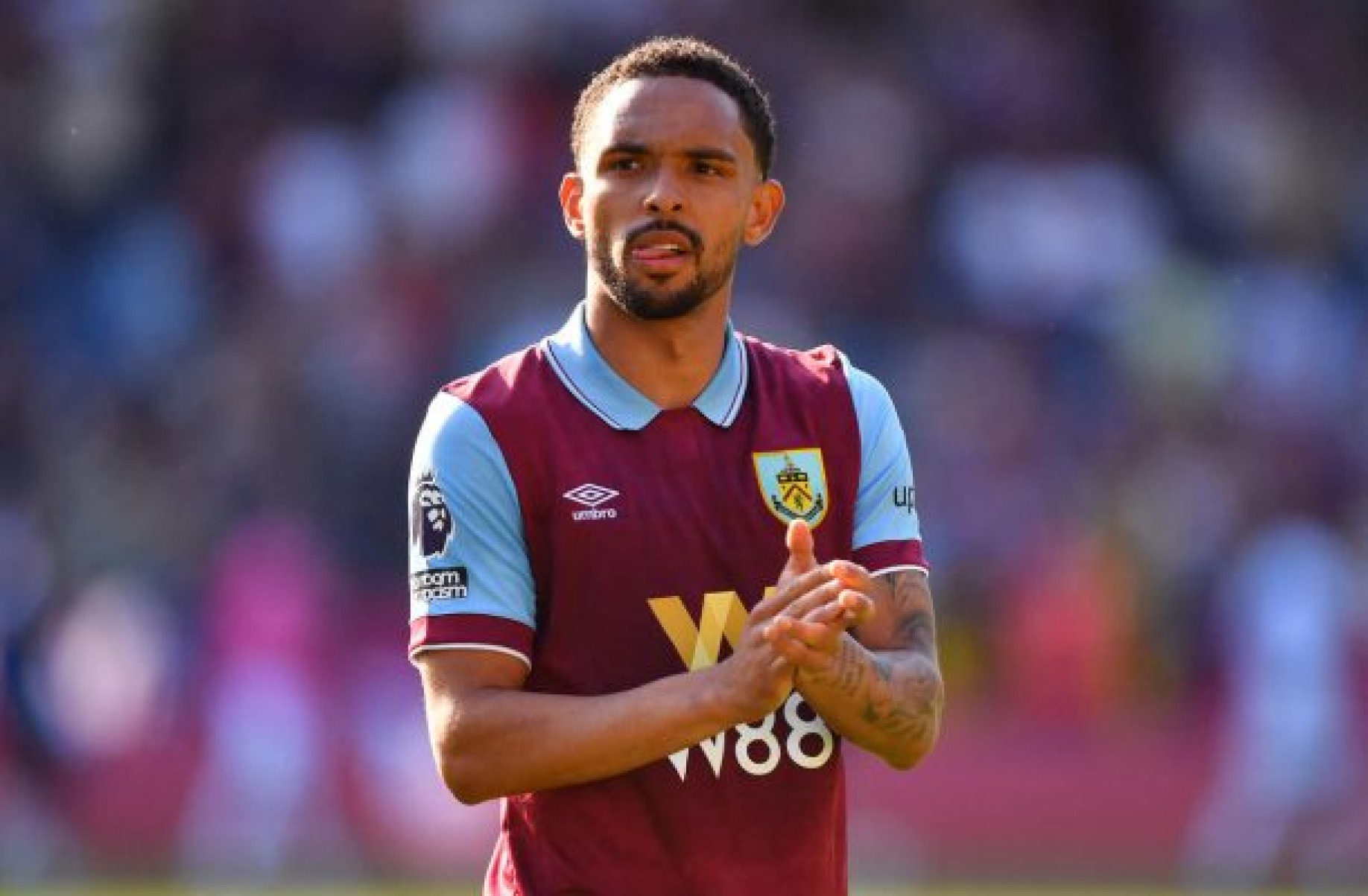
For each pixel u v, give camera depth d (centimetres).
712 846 1477
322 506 6016
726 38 7306
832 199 7006
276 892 5112
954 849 5559
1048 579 5756
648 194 1473
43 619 5678
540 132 6981
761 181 1548
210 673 5581
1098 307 6981
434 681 1481
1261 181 7600
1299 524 5775
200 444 6241
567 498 1487
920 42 7512
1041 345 6862
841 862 1527
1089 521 6100
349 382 6250
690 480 1501
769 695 1394
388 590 5762
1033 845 5581
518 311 6519
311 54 7312
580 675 1483
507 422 1497
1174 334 6900
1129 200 7275
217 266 6862
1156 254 7219
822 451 1528
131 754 5612
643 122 1483
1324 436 6775
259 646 5462
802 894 1491
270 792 5462
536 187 6900
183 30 7394
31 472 6375
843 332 6694
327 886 5303
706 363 1521
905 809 5547
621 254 1483
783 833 1489
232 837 5488
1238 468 6494
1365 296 7394
